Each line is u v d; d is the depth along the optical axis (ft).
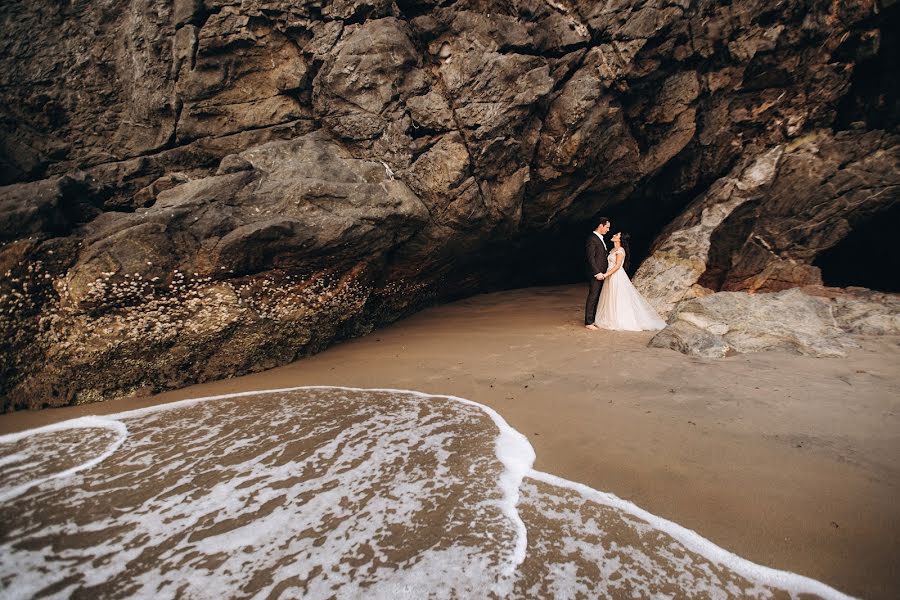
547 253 31.19
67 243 14.56
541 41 20.59
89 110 20.16
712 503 8.50
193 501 9.05
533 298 29.04
